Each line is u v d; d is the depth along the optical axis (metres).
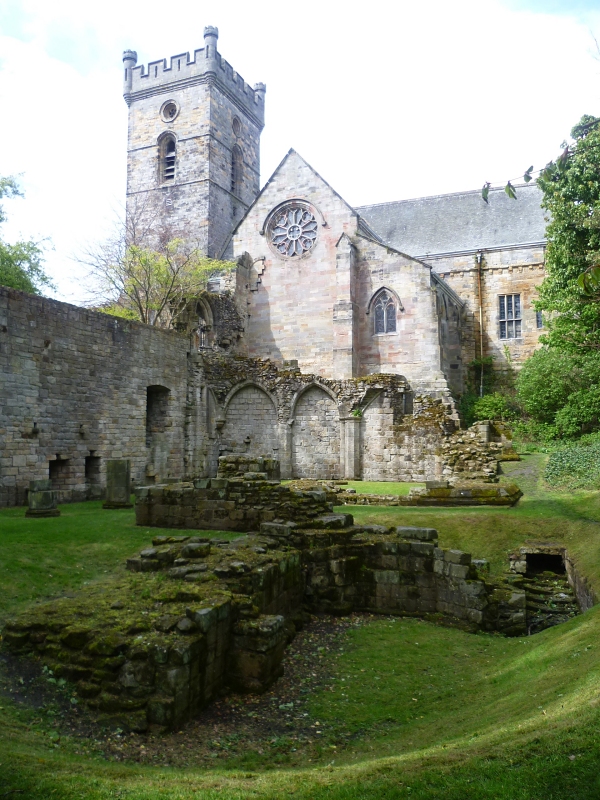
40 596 10.94
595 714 5.46
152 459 29.95
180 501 16.11
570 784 4.59
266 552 11.59
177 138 64.88
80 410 24.53
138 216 59.16
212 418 32.69
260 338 46.25
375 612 12.95
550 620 12.74
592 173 24.72
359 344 43.28
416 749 6.35
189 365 31.88
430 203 57.47
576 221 25.17
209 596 8.81
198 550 10.70
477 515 17.73
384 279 42.88
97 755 6.44
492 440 27.39
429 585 12.74
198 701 7.76
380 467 30.25
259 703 8.21
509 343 49.16
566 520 17.03
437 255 51.62
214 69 63.97
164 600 8.73
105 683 7.39
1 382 21.09
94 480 25.23
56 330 23.52
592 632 8.90
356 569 13.20
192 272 44.84
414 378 41.69
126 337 27.25
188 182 64.25
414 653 10.44
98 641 7.63
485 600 12.03
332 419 31.55
